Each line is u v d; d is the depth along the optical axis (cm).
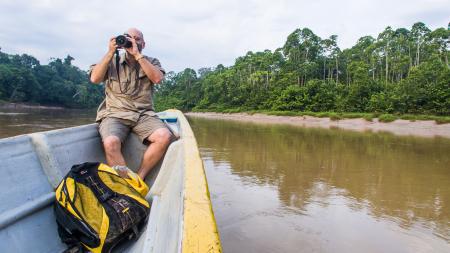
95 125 271
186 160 180
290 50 5634
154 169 265
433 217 484
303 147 1252
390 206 532
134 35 260
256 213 469
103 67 249
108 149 236
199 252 90
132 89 262
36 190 174
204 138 1474
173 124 411
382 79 4616
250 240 379
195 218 109
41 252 154
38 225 162
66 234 155
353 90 3544
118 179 173
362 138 1745
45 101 6169
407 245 388
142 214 161
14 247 144
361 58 5375
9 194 158
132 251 144
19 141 183
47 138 203
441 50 4488
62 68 7875
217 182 638
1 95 5338
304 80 5134
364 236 407
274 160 913
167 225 130
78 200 153
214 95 5984
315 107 3881
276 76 5197
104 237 145
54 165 195
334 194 589
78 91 6781
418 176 762
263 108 4616
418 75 3144
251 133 1859
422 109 2931
